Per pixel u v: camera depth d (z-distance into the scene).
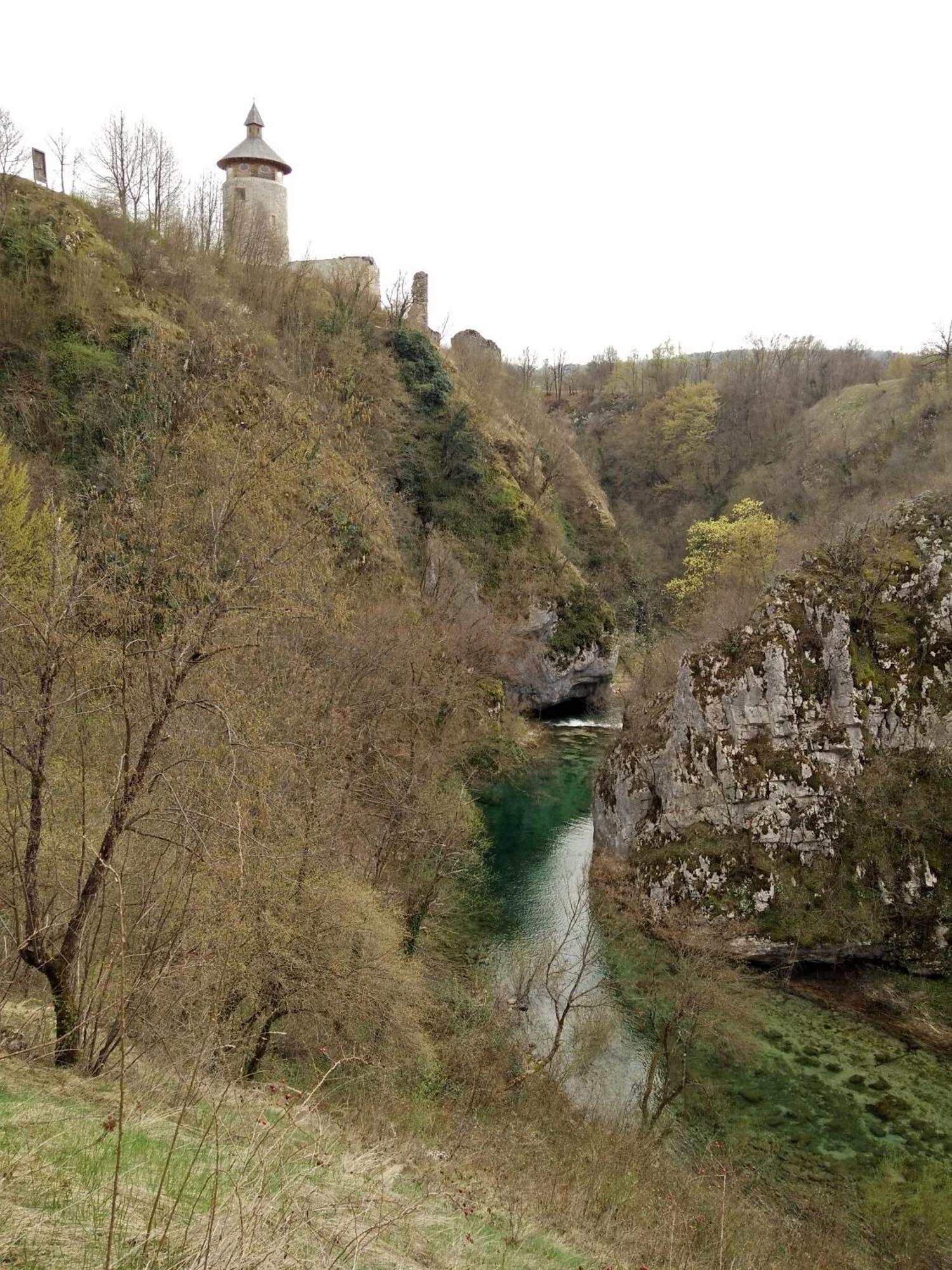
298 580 11.83
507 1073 17.45
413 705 27.72
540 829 33.72
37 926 9.01
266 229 56.31
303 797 16.19
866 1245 14.52
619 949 24.27
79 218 39.56
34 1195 4.67
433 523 49.22
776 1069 19.64
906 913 24.00
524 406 69.75
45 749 9.16
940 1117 18.17
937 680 26.22
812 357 102.19
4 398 32.78
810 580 28.12
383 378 50.94
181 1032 10.34
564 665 52.69
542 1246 8.51
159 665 10.48
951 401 65.00
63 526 10.62
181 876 10.91
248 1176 5.30
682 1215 12.67
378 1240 6.05
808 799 25.38
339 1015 14.29
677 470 88.62
